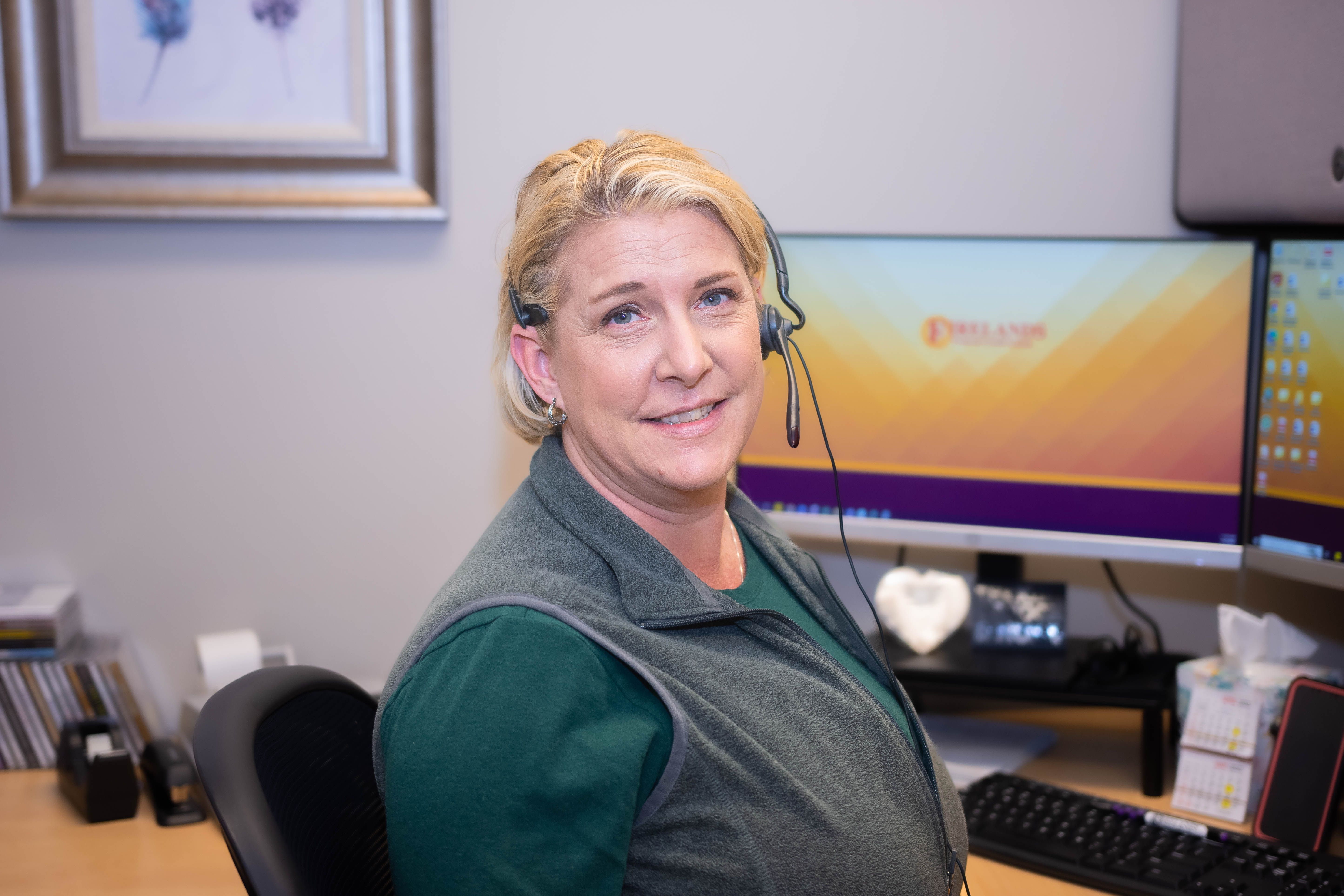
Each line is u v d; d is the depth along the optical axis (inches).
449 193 62.7
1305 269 51.4
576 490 33.3
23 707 58.5
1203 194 57.4
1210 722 50.8
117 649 61.3
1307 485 51.7
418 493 64.9
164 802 52.6
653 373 31.9
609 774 26.8
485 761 26.3
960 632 63.2
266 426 63.9
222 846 50.4
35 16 59.3
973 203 62.5
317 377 63.8
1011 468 57.7
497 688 27.2
